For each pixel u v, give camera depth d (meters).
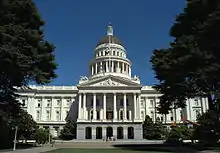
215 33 30.00
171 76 38.31
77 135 88.56
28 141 75.75
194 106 108.12
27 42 35.69
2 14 33.12
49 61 38.31
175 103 45.94
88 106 96.75
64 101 110.88
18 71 34.78
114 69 110.94
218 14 28.62
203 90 39.47
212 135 48.62
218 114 42.94
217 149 36.38
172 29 39.81
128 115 96.00
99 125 89.94
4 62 32.19
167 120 108.19
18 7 34.88
